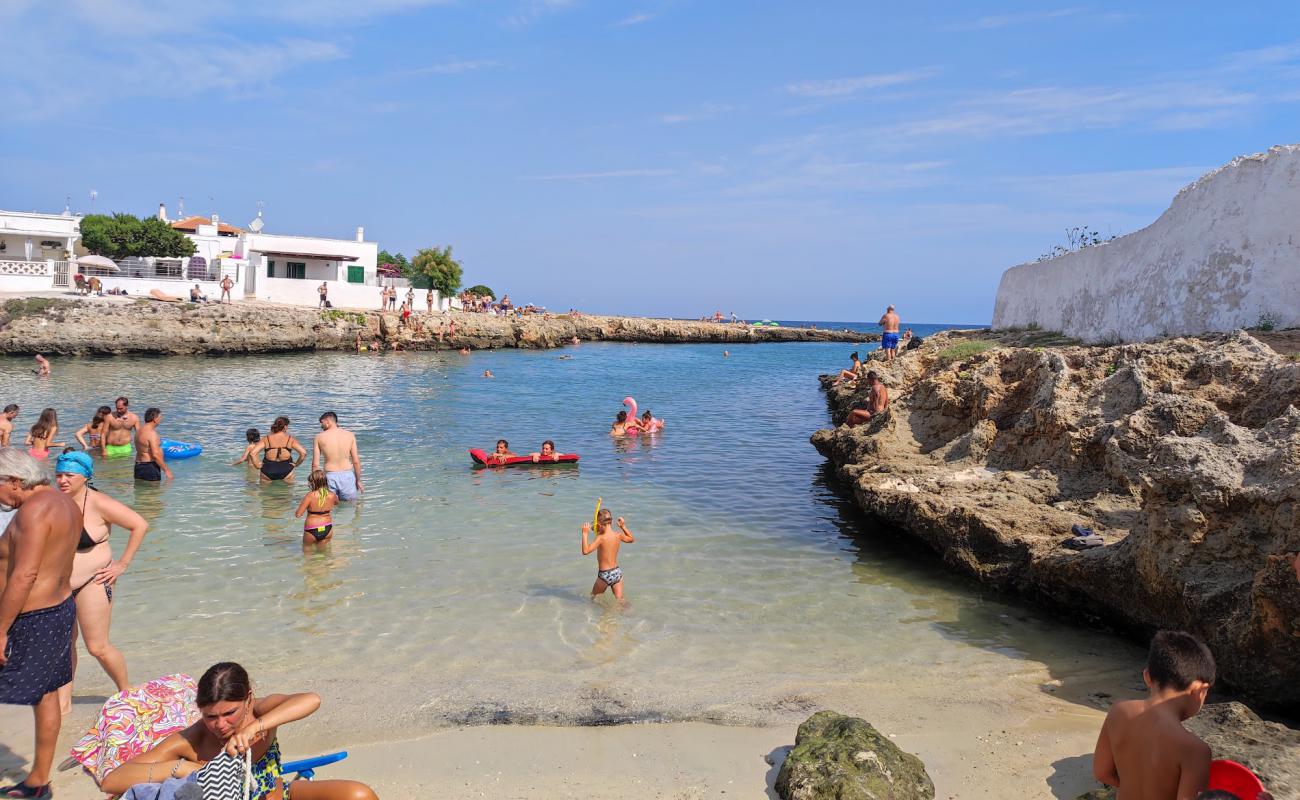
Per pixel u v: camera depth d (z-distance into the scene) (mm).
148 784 3916
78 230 51125
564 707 6496
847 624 8406
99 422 15828
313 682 6863
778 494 14320
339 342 46500
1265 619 6043
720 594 9219
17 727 6031
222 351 41469
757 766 5660
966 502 10188
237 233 67312
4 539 4891
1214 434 7699
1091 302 19266
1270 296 13172
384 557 10297
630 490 14414
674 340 72938
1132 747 3766
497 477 15281
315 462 13070
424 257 66250
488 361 44438
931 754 5793
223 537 10984
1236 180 13906
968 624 8461
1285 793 4605
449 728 6152
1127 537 8016
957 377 13844
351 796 4168
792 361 50750
